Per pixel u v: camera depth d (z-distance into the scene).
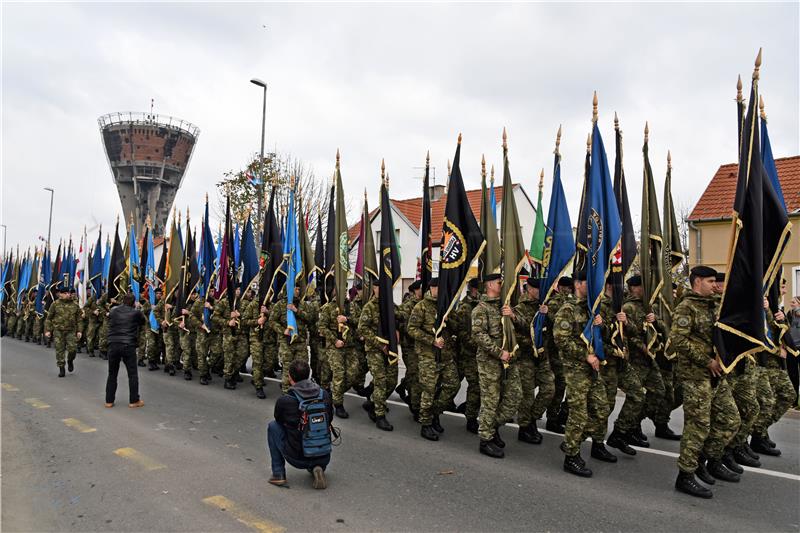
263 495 4.92
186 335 11.66
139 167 42.50
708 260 16.11
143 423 7.61
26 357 15.27
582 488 5.16
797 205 14.62
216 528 4.22
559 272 7.28
